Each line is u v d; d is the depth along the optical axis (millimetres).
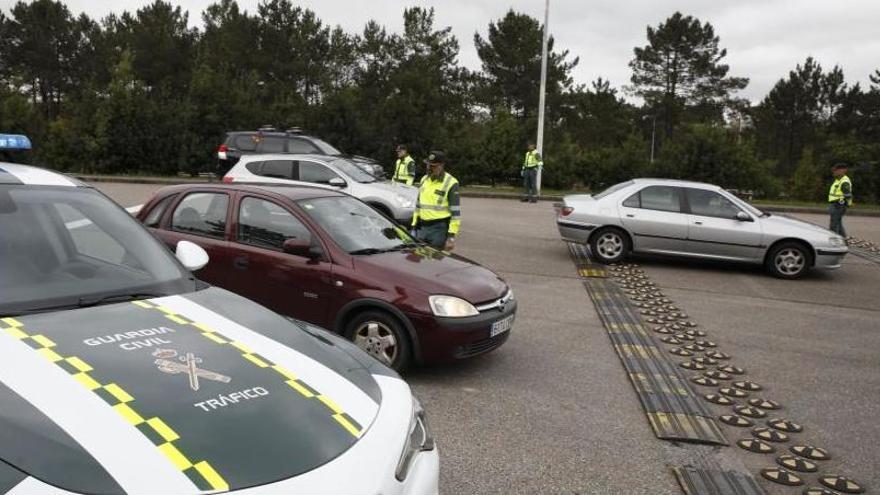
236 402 2307
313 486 2059
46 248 3229
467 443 4504
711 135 29219
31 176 3629
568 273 10789
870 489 4164
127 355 2469
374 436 2375
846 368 6535
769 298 9703
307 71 48438
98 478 1901
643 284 10148
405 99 29359
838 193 14641
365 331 5641
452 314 5426
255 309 3166
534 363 6230
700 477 4156
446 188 8594
